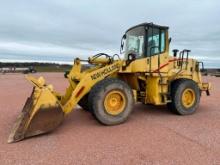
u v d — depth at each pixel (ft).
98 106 20.25
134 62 23.07
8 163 13.76
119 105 21.36
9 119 22.77
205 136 17.94
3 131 19.20
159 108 27.76
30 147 16.01
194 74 27.50
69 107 19.85
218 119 22.90
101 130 19.53
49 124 18.21
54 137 17.87
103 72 21.50
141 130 19.47
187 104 25.14
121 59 22.91
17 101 32.76
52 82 65.67
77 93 20.15
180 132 18.89
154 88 23.89
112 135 18.31
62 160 14.15
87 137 17.88
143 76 24.14
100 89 20.29
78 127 20.30
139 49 24.13
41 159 14.26
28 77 20.68
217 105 29.96
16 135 17.20
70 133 18.78
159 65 24.27
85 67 23.21
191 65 27.20
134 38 24.93
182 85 24.45
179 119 22.95
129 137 17.84
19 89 47.83
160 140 17.17
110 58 22.49
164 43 24.71
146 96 24.35
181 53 26.13
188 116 24.21
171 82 25.03
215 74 118.52
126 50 25.94
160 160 14.10
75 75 22.25
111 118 20.75
